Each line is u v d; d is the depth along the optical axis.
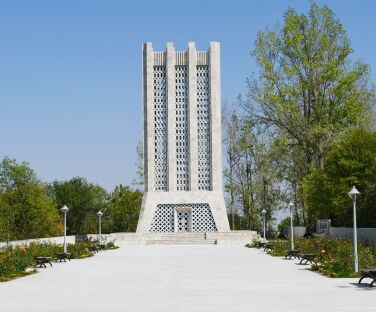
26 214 73.25
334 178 56.34
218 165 71.19
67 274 30.20
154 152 71.88
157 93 72.56
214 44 72.31
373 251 33.59
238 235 67.00
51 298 20.73
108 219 101.88
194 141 71.44
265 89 67.56
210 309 17.73
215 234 67.38
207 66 72.62
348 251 31.92
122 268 33.72
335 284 24.34
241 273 29.81
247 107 70.00
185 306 18.44
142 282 25.94
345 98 65.88
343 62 66.75
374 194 51.09
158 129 72.19
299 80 67.12
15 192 73.62
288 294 21.20
